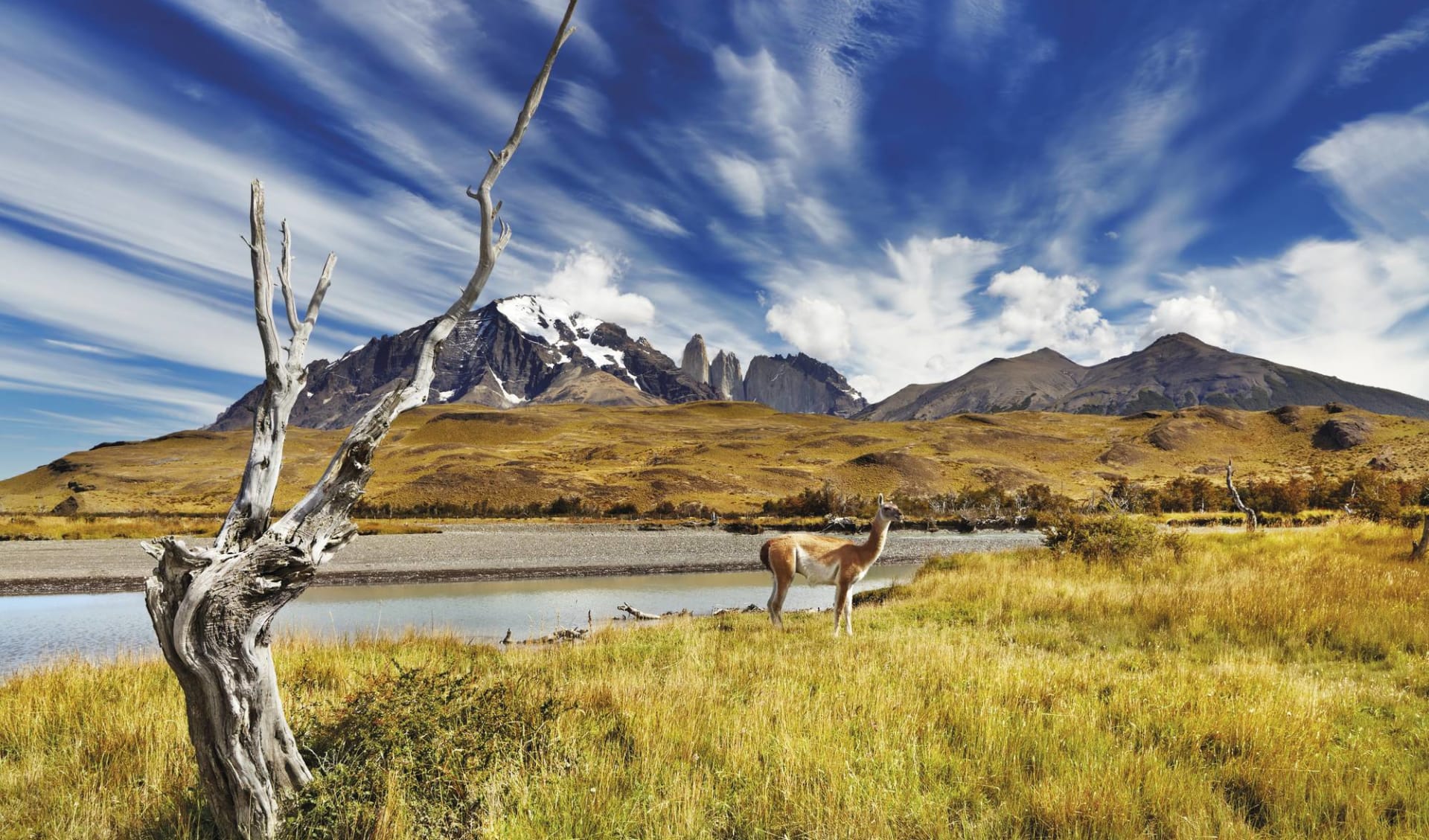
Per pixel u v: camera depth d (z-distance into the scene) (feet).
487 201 14.01
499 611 70.44
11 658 48.11
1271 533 83.10
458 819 13.88
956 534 202.80
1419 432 443.32
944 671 26.50
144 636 57.21
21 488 574.56
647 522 251.80
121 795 15.76
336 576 100.73
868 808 14.20
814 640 36.83
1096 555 62.85
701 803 14.92
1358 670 28.17
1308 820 14.39
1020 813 14.42
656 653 33.99
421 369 13.75
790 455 497.46
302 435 623.77
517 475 377.50
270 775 12.67
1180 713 20.63
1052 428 622.13
